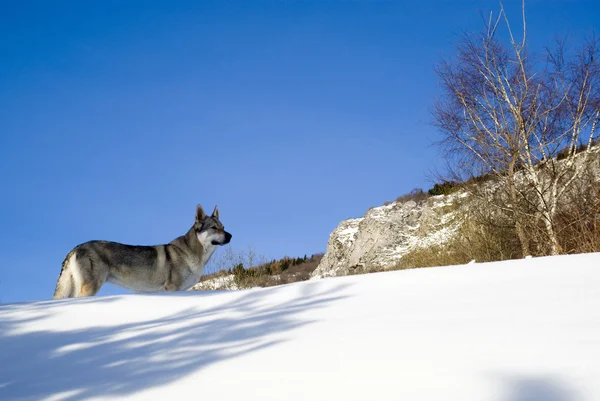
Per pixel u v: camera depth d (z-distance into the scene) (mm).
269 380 2664
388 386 2412
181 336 3666
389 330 3211
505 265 4898
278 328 3615
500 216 14211
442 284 4453
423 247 18766
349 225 25250
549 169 13227
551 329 2871
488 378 2338
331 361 2805
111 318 4340
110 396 2717
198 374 2881
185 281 9102
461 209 18250
